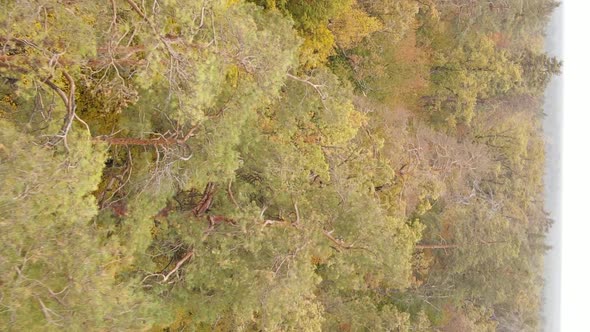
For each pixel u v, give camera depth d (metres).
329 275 18.09
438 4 27.30
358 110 22.14
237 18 12.70
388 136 23.02
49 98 10.69
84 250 9.40
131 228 13.84
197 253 15.29
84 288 9.02
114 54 10.50
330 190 17.25
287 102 16.78
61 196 9.02
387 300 26.56
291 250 14.56
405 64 26.97
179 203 16.52
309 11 18.66
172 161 13.41
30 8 8.89
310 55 18.39
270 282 13.38
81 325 8.99
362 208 16.50
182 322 18.09
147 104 13.02
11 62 9.15
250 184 16.78
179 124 12.80
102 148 11.05
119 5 10.57
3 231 7.96
